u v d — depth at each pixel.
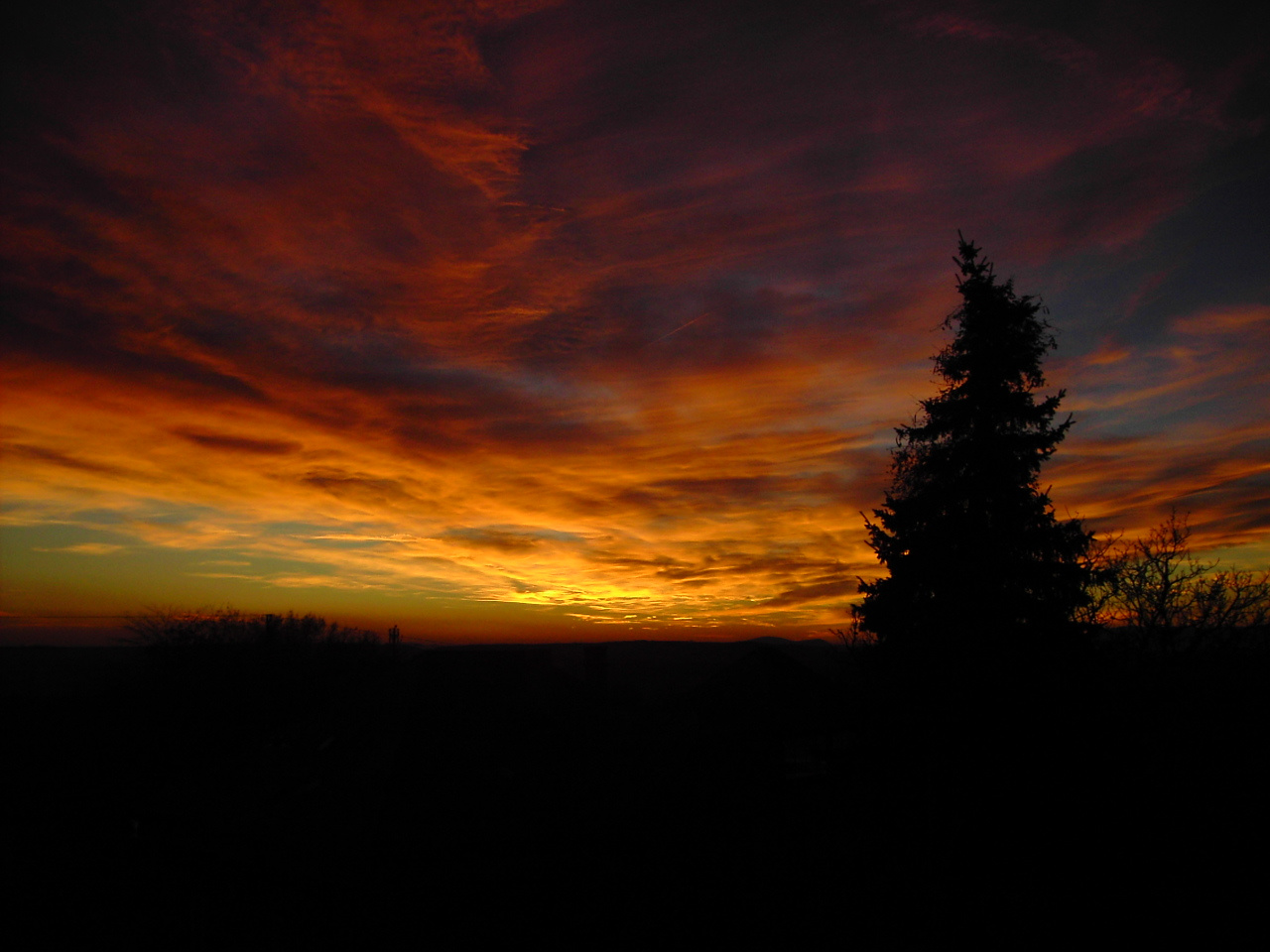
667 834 18.03
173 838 14.75
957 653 14.54
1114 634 16.27
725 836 17.95
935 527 16.06
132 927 14.29
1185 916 12.30
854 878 15.64
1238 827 13.13
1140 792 13.30
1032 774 13.28
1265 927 11.91
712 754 21.22
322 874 13.30
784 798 19.34
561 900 14.70
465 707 21.81
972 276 16.66
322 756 18.17
